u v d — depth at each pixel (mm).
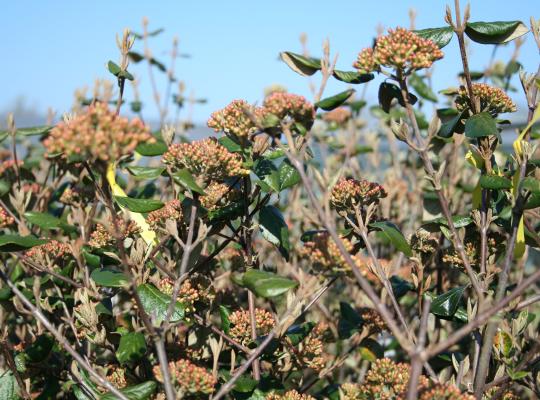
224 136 953
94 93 1208
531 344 975
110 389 838
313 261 816
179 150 866
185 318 952
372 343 1100
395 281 1132
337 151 1850
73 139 756
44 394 1016
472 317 909
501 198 984
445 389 800
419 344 743
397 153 1771
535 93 927
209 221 973
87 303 945
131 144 769
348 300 1481
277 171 966
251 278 812
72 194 1162
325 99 835
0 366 1136
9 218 872
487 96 927
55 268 1071
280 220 991
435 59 842
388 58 829
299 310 879
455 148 1307
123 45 977
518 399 956
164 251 1029
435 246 1004
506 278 879
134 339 896
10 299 1000
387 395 891
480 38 897
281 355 983
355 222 975
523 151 886
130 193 1298
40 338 986
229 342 1008
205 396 935
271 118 794
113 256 902
